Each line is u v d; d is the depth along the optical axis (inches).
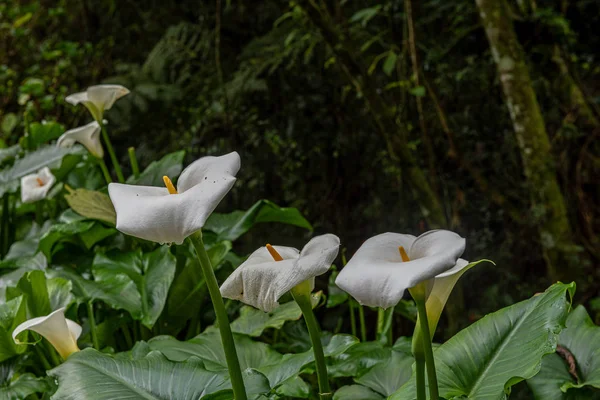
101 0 238.4
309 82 199.2
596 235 187.9
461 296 147.2
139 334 100.8
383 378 71.9
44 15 247.4
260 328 84.2
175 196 41.8
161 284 91.7
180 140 206.4
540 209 150.9
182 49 215.0
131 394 55.2
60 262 108.3
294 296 49.7
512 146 186.4
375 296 39.4
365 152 197.9
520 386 100.7
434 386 46.9
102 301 93.8
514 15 173.3
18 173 128.7
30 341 76.0
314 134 200.5
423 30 188.7
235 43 214.5
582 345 65.9
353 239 199.5
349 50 142.0
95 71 236.5
